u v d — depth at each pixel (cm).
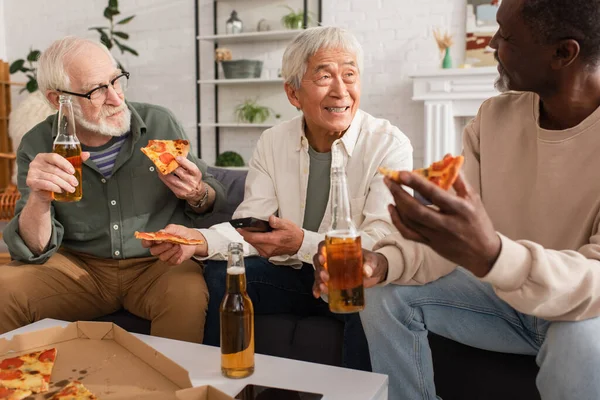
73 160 162
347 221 107
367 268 121
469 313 135
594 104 126
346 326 159
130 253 192
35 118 368
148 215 196
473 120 153
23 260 183
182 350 128
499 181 142
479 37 465
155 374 114
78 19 598
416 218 94
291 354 172
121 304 197
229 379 113
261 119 545
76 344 128
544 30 119
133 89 593
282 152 193
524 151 139
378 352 136
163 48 577
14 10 618
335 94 175
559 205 130
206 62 566
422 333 135
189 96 576
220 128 574
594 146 125
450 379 153
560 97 127
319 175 188
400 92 498
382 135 183
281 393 106
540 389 115
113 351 125
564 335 108
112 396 100
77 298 187
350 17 507
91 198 192
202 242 161
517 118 141
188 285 172
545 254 105
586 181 126
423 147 495
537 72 124
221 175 229
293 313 181
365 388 109
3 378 109
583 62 121
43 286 179
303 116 191
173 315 170
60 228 188
